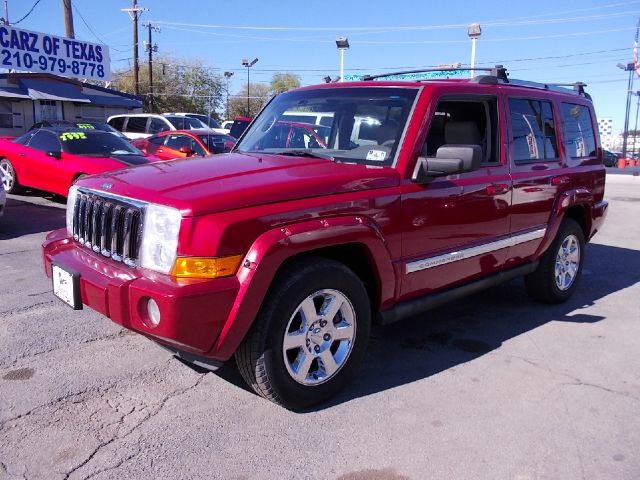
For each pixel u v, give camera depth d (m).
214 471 2.87
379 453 3.06
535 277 5.48
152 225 3.08
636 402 3.69
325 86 4.66
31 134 11.27
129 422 3.27
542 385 3.90
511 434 3.28
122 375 3.83
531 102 5.08
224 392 3.66
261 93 70.88
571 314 5.43
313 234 3.23
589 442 3.22
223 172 3.47
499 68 4.83
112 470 2.84
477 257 4.41
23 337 4.37
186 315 2.91
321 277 3.34
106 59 25.88
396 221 3.70
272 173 3.47
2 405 3.39
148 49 47.12
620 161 43.97
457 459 3.03
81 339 4.38
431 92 4.04
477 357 4.36
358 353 3.66
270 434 3.21
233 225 3.01
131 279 3.11
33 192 12.02
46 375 3.79
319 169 3.62
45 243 4.02
